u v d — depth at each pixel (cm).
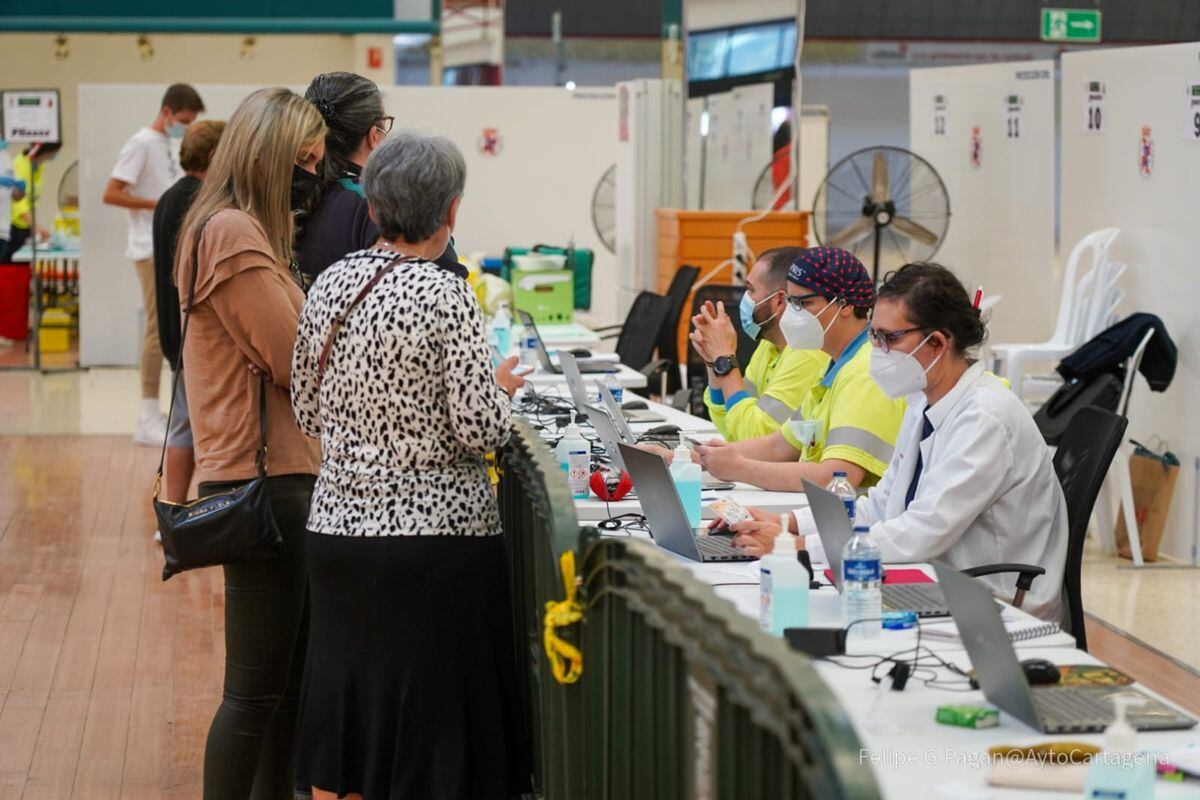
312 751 545
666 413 1002
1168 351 1093
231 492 564
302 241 640
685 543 592
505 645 549
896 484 630
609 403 826
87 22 2469
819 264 723
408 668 525
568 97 2339
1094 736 394
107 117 2139
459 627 529
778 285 848
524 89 2333
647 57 4003
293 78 2855
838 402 721
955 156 1535
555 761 502
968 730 400
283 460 583
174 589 1094
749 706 313
